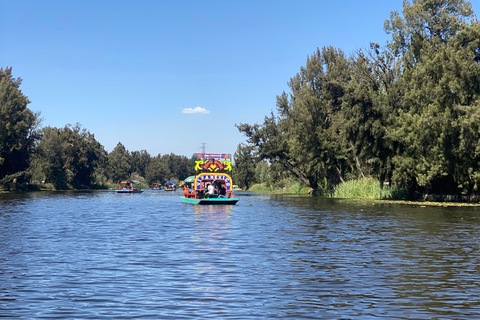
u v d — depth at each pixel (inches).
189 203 2245.3
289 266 625.6
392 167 2493.8
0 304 440.1
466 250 762.2
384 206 1962.4
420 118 2139.5
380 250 762.8
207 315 406.9
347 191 2940.5
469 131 2021.4
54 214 1553.9
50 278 552.1
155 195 4124.0
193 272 587.2
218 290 495.2
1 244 831.7
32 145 4739.2
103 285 517.3
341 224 1192.2
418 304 442.6
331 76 3312.0
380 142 2477.9
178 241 872.9
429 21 2443.4
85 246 808.9
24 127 4256.9
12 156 4402.1
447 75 2114.9
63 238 919.7
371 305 439.2
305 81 3516.2
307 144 3253.0
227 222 1258.0
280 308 428.5
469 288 505.0
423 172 2196.1
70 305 437.1
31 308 426.9
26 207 1935.3
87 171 6865.2
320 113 3267.7
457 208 1808.6
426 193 2432.3
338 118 3090.6
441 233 992.2
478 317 402.6
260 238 914.1
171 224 1206.9
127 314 409.1
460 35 2213.3
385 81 2568.9
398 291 491.8
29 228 1101.7
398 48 2573.8
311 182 3789.4
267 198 3004.4
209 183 2161.7
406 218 1359.5
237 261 661.9
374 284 522.9
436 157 2144.4
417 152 2231.8
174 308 428.1
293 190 4441.4
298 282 532.4
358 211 1662.2
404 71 2527.1
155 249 773.3
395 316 405.4
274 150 3705.7
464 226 1131.3
